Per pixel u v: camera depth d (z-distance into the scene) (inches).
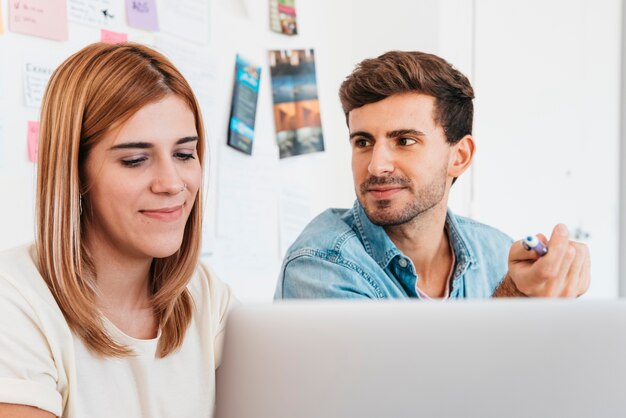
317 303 22.3
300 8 104.3
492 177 111.7
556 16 117.0
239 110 93.7
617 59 124.3
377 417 21.6
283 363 22.0
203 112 88.4
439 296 50.8
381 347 21.7
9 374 31.2
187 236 39.1
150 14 80.0
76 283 35.2
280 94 101.3
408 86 46.7
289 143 102.8
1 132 65.4
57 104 35.5
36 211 36.1
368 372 21.7
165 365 38.4
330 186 110.9
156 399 37.4
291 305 22.2
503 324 21.6
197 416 39.1
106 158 35.1
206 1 88.4
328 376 21.8
